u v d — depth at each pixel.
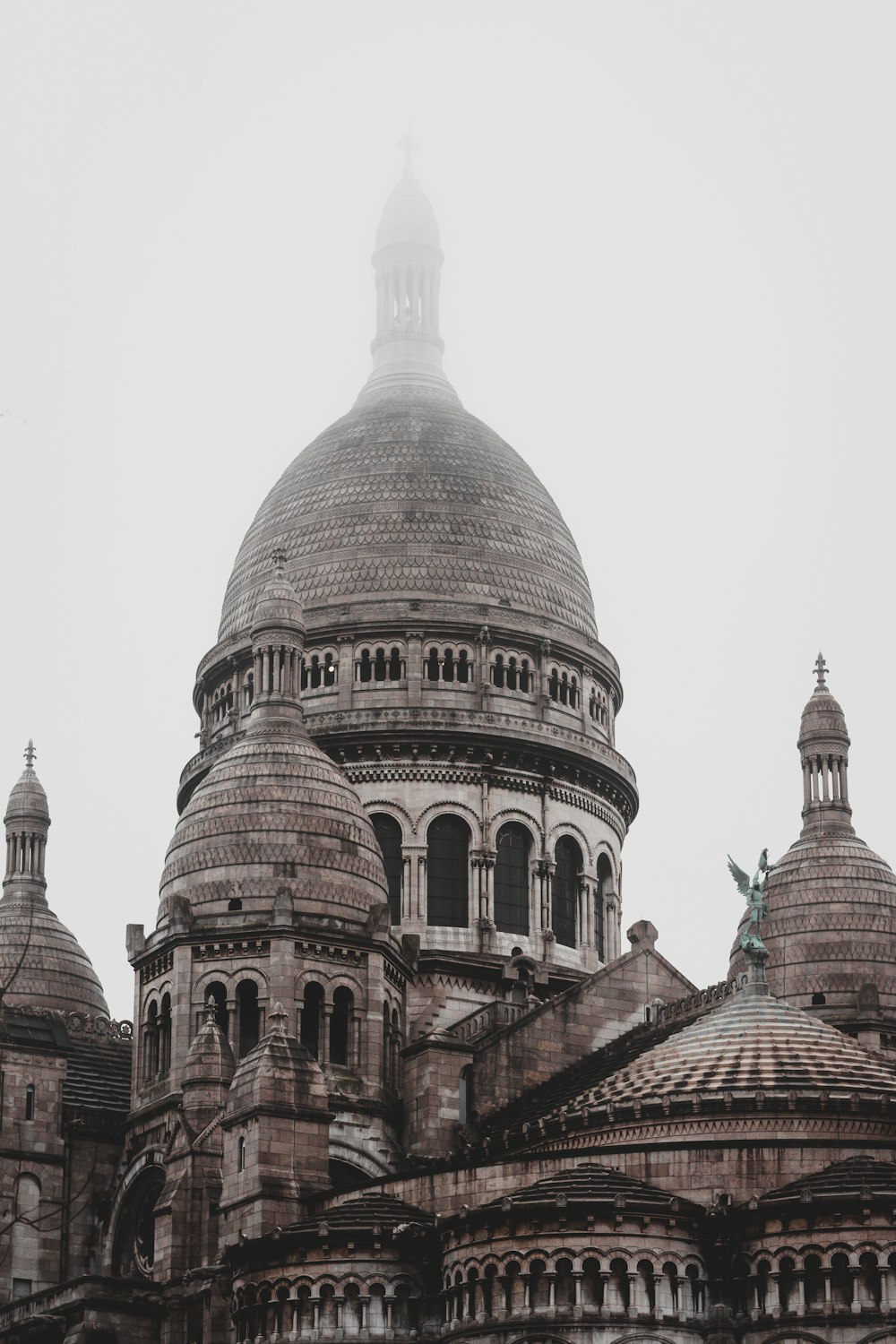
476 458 134.38
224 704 131.00
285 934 106.44
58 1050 112.94
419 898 122.75
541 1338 83.31
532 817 125.88
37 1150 111.12
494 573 129.75
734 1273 84.31
